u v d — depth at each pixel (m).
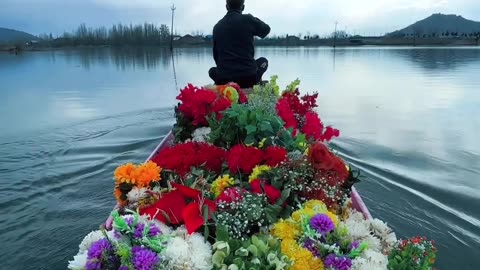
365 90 11.62
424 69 18.19
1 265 3.16
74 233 3.58
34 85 13.42
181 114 3.41
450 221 3.71
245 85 5.12
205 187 2.12
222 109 3.18
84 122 7.61
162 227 1.73
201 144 2.60
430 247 1.72
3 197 4.22
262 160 2.27
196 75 16.20
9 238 3.50
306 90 11.66
